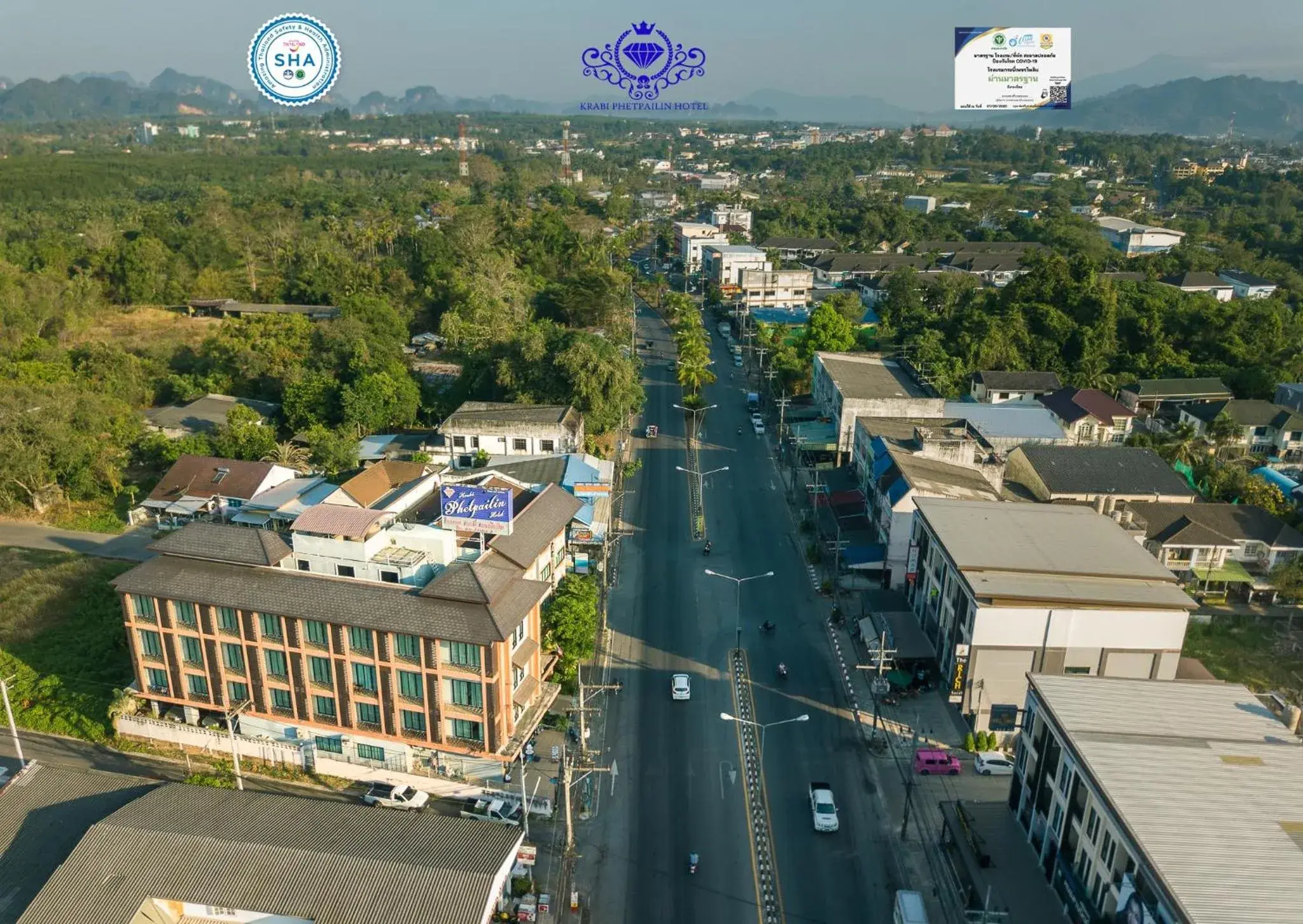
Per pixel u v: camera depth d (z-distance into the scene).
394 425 133.88
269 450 118.75
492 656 60.81
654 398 156.25
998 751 69.81
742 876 58.16
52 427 110.06
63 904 50.06
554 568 84.44
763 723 73.06
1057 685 59.25
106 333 182.38
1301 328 161.75
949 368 152.75
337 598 63.84
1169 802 48.03
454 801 65.06
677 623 87.38
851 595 92.38
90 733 71.88
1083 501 100.88
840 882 57.75
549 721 72.69
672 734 71.50
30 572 95.06
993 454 103.81
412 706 64.06
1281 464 122.94
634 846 60.47
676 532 106.31
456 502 71.19
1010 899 53.78
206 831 54.00
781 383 152.50
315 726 66.88
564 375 129.38
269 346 151.75
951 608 75.31
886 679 77.88
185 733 69.94
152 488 116.62
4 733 71.94
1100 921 49.09
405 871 50.88
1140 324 160.25
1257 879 42.88
